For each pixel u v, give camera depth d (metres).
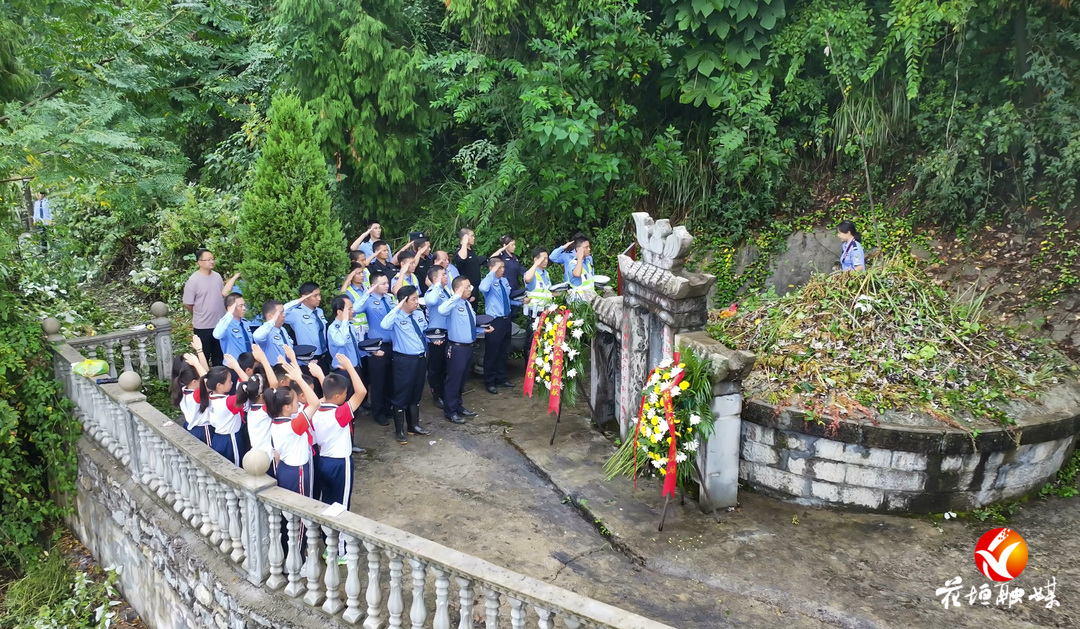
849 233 8.86
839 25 10.05
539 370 7.68
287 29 10.97
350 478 5.78
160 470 6.46
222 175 13.57
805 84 10.69
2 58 7.60
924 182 10.28
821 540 5.71
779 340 6.84
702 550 5.58
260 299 8.73
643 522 5.98
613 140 10.75
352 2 10.66
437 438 7.83
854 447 5.93
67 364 8.22
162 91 9.94
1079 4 9.12
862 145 10.41
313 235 8.79
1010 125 9.27
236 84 12.41
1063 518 5.98
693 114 11.61
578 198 10.80
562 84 10.34
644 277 6.54
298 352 7.50
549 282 9.46
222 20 10.55
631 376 6.96
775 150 10.72
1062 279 8.70
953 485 5.95
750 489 6.50
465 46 11.95
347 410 5.66
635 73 10.77
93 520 7.91
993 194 9.87
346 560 4.69
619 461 6.79
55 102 7.23
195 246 12.21
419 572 4.33
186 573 5.84
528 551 5.69
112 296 12.31
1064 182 9.09
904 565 5.39
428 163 12.55
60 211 12.79
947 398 6.11
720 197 11.18
